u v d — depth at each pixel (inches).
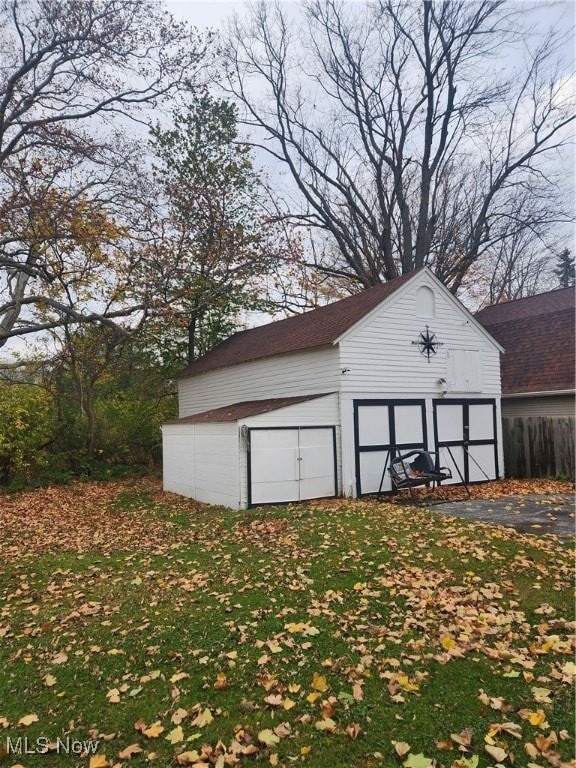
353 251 1069.1
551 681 149.6
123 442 757.3
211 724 136.6
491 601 210.7
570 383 589.9
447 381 550.9
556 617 193.2
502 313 919.0
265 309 995.9
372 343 503.8
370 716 136.1
